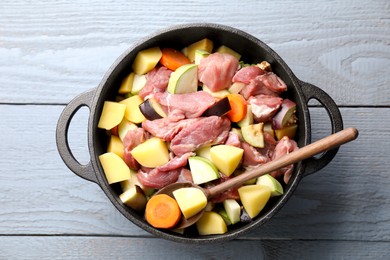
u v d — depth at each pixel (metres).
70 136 0.94
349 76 0.95
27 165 0.94
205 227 0.84
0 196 0.94
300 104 0.83
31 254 0.94
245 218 0.84
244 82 0.85
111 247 0.94
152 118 0.85
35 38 0.95
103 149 0.86
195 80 0.85
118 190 0.86
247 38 0.84
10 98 0.95
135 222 0.81
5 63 0.95
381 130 0.95
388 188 0.94
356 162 0.95
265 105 0.84
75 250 0.94
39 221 0.94
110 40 0.95
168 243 0.94
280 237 0.94
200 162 0.83
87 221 0.94
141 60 0.86
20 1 0.96
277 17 0.95
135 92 0.87
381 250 0.94
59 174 0.94
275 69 0.86
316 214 0.94
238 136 0.84
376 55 0.95
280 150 0.84
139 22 0.95
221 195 0.84
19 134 0.95
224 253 0.94
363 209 0.94
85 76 0.95
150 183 0.84
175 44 0.88
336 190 0.95
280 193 0.84
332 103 0.83
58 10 0.95
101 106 0.84
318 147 0.75
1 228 0.94
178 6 0.95
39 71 0.95
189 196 0.81
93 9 0.95
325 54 0.95
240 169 0.85
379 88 0.95
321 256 0.94
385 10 0.95
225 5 0.95
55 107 0.95
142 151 0.83
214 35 0.86
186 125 0.83
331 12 0.95
